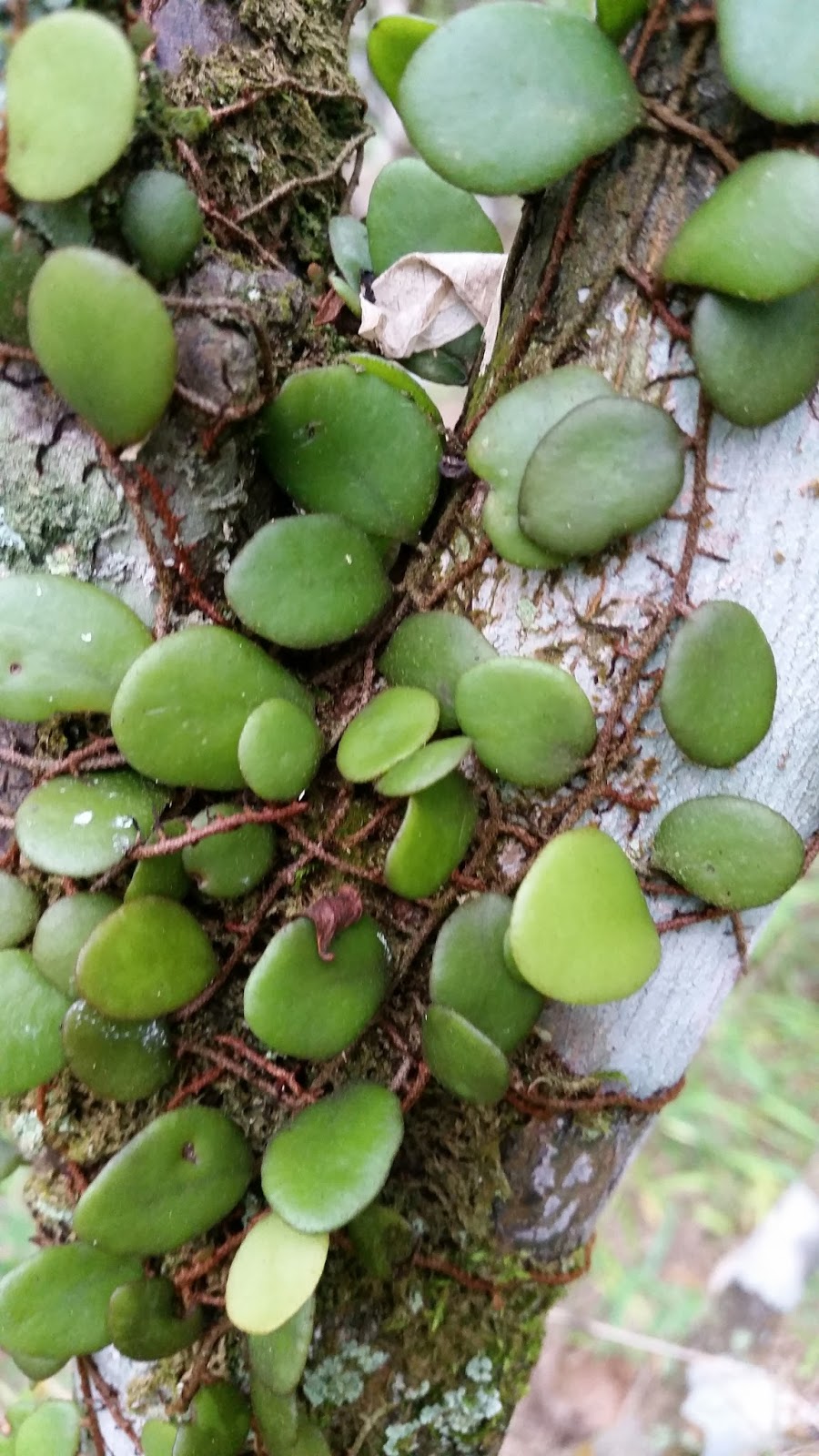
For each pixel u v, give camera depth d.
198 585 0.14
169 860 0.14
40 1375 0.15
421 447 0.14
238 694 0.13
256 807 0.14
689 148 0.12
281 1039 0.13
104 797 0.14
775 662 0.13
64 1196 0.16
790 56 0.11
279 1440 0.14
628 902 0.13
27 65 0.12
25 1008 0.14
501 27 0.12
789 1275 0.31
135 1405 0.16
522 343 0.14
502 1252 0.16
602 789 0.13
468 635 0.14
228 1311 0.12
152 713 0.13
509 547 0.13
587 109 0.12
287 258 0.16
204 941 0.14
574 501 0.12
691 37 0.12
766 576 0.13
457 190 0.16
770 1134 0.36
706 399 0.12
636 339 0.13
